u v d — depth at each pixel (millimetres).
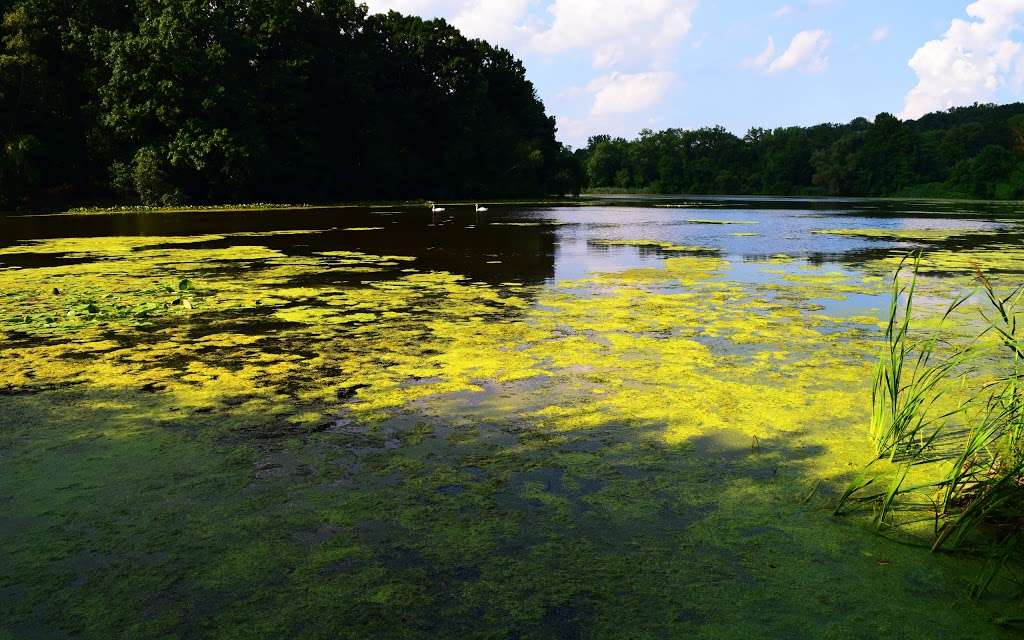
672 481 3391
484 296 8438
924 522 3027
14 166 29469
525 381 4965
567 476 3436
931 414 4199
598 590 2523
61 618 2363
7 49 30734
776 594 2512
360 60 40406
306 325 6785
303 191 37625
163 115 30594
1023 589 2547
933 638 2283
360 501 3176
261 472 3477
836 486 3354
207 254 12844
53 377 5066
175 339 6219
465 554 2748
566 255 12992
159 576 2602
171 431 4016
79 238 16312
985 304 7832
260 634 2279
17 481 3373
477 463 3580
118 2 33844
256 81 34469
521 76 54812
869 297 8391
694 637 2273
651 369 5258
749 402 4512
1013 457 3100
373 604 2436
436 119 46219
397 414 4301
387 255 12820
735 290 8938
